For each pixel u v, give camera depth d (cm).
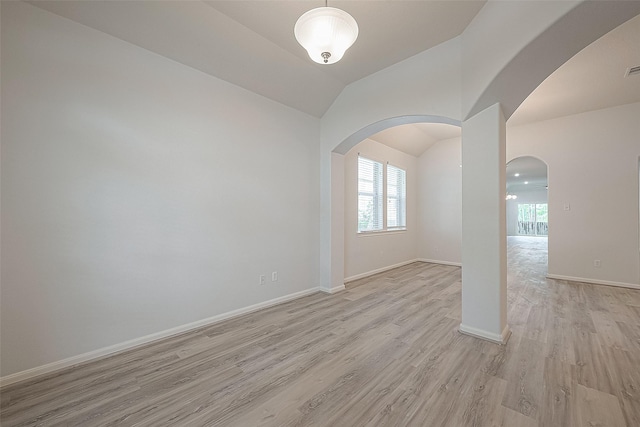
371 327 290
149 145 258
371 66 342
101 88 232
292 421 157
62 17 215
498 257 252
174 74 275
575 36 177
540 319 308
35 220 203
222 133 313
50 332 208
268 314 331
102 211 232
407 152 672
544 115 479
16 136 196
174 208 274
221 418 160
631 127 433
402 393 181
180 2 233
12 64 195
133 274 248
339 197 438
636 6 153
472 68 258
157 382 196
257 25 268
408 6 241
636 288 428
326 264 426
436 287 454
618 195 443
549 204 502
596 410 163
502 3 213
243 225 332
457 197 653
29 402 175
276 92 357
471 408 166
